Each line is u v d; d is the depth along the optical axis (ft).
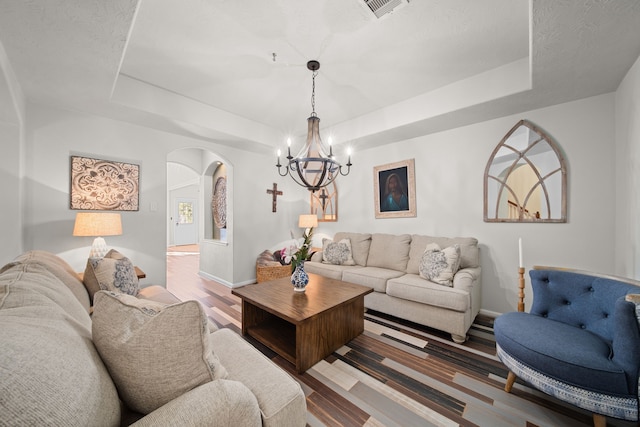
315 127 7.31
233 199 13.20
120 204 9.44
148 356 2.25
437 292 7.63
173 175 31.17
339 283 8.52
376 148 12.67
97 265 5.85
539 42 5.22
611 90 7.22
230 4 5.39
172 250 28.40
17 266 4.18
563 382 4.13
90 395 1.81
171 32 6.19
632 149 6.17
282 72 7.98
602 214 7.41
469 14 5.67
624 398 3.70
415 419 4.58
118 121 9.43
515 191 8.83
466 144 9.93
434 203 10.77
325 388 5.41
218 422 2.17
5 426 1.30
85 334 2.60
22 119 7.29
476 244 9.19
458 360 6.46
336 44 6.68
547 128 8.27
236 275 13.26
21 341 1.73
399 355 6.70
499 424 4.47
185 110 9.56
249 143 12.30
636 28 4.77
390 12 5.63
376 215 12.63
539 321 5.27
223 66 7.65
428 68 7.78
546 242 8.31
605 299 4.91
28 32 4.89
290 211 15.94
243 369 3.43
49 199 8.10
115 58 5.80
